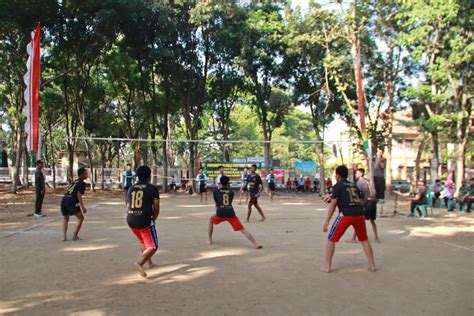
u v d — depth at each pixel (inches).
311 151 2005.4
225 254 292.7
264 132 1082.1
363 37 807.1
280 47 961.5
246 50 925.8
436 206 716.0
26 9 740.0
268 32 948.6
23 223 447.8
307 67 992.2
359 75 583.2
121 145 1610.5
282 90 1099.9
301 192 1163.3
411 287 216.5
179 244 330.0
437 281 228.5
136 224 238.8
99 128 1227.9
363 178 353.1
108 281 223.3
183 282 221.9
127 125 1294.3
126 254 290.0
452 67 678.5
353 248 318.7
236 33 932.6
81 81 979.9
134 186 245.3
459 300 196.4
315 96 1029.8
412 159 1657.2
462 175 781.3
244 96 1214.3
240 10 909.2
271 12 1003.9
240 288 211.5
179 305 185.8
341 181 250.1
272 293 203.5
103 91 1149.1
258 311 178.7
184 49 971.9
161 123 1236.5
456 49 646.5
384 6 749.3
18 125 900.0
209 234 332.5
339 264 265.4
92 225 435.5
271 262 268.7
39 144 529.0
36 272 241.1
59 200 757.3
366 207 347.9
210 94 1143.0
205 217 518.0
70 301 191.0
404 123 961.5
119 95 1223.5
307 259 278.2
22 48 805.2
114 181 1223.5
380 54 933.2
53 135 1486.2
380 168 460.8
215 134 1286.9
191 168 1029.2
